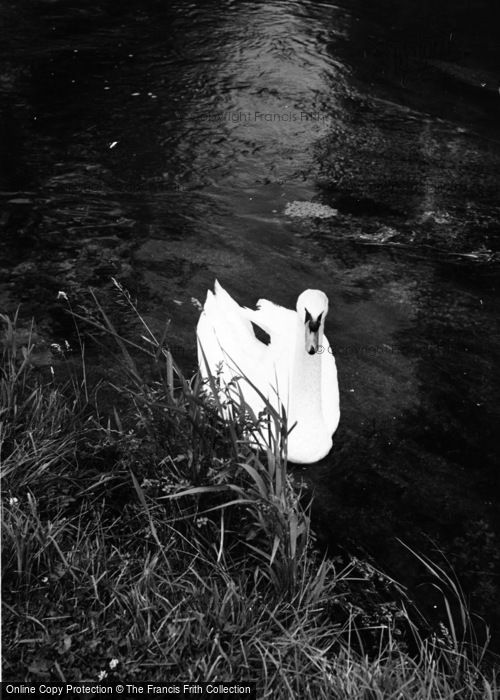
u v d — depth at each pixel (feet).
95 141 13.48
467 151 14.11
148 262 10.94
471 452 8.70
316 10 19.84
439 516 8.01
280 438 7.68
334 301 10.57
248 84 15.81
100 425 8.28
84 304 10.11
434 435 8.87
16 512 6.82
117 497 7.56
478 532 7.87
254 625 6.34
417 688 6.23
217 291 9.62
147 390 7.80
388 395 9.31
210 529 7.20
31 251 10.93
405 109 15.39
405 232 11.92
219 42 17.62
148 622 6.13
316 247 11.49
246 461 6.97
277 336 9.07
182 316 10.11
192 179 12.73
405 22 19.40
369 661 6.59
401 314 10.43
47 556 6.57
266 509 6.86
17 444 7.47
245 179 12.86
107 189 12.32
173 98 14.99
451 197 12.82
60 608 6.23
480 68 17.29
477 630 6.98
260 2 20.20
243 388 8.63
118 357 9.38
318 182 12.94
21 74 15.37
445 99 15.92
